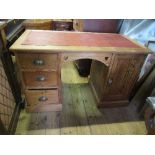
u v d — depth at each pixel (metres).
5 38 1.06
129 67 1.30
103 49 1.13
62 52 1.06
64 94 1.75
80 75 2.16
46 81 1.21
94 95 1.70
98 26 1.72
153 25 1.48
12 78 1.22
